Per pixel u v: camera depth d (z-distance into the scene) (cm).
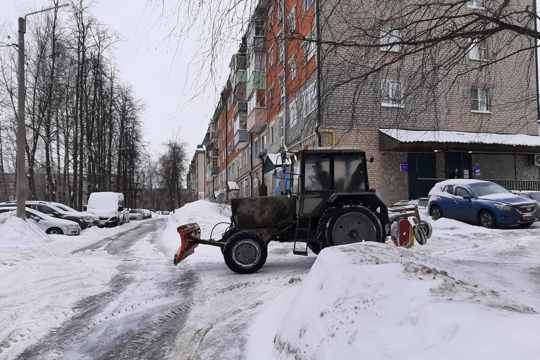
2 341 466
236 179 4497
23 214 1538
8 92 2912
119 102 3875
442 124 1555
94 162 3488
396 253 473
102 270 886
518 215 1423
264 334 439
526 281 535
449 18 477
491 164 2111
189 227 871
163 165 6788
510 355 203
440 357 225
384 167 1858
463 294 306
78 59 2978
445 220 1497
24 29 1609
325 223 848
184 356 415
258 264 823
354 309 321
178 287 724
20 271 861
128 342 461
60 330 501
